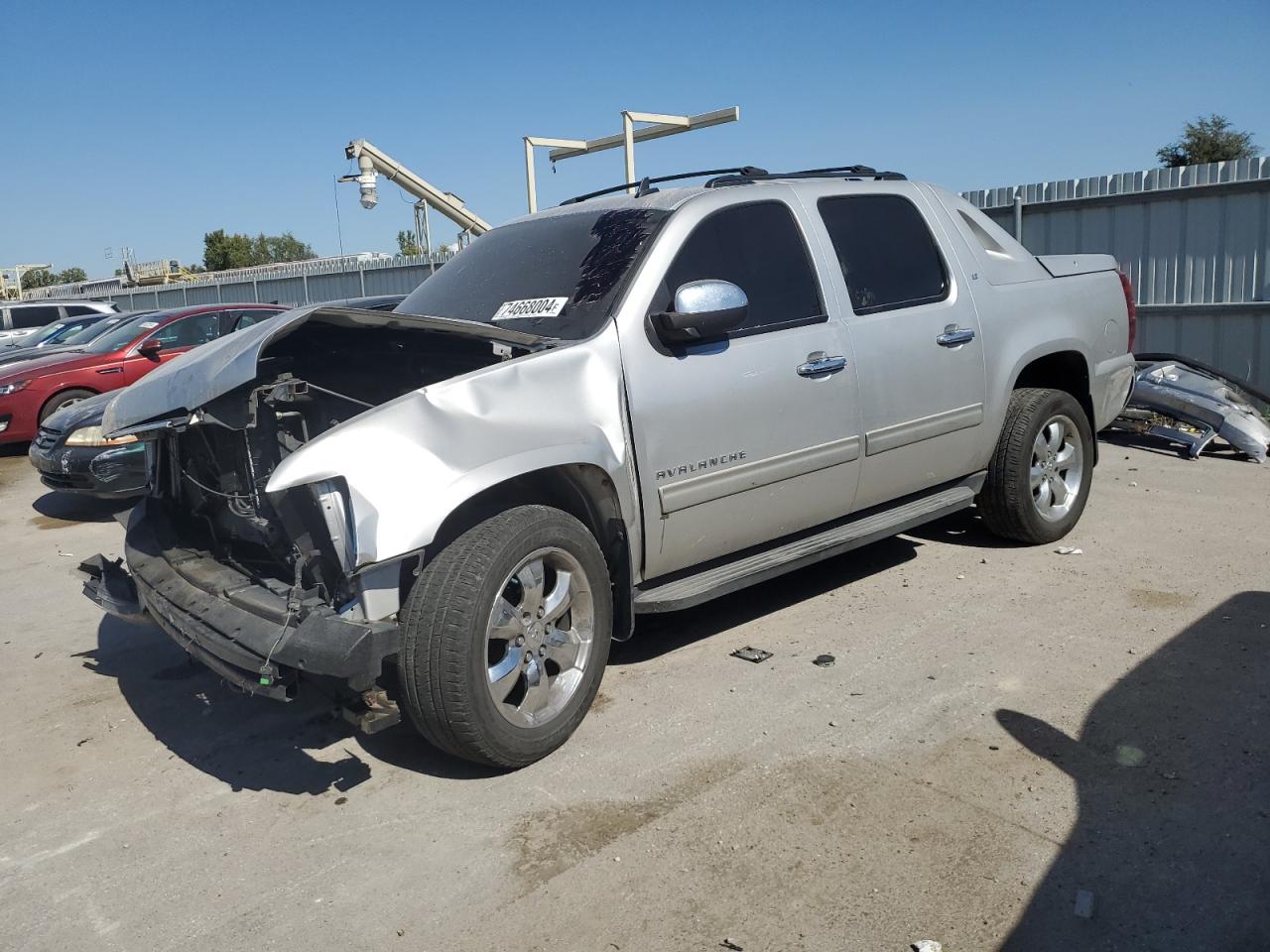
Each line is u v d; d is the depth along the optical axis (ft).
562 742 12.12
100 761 12.89
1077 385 19.15
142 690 15.12
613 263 13.56
